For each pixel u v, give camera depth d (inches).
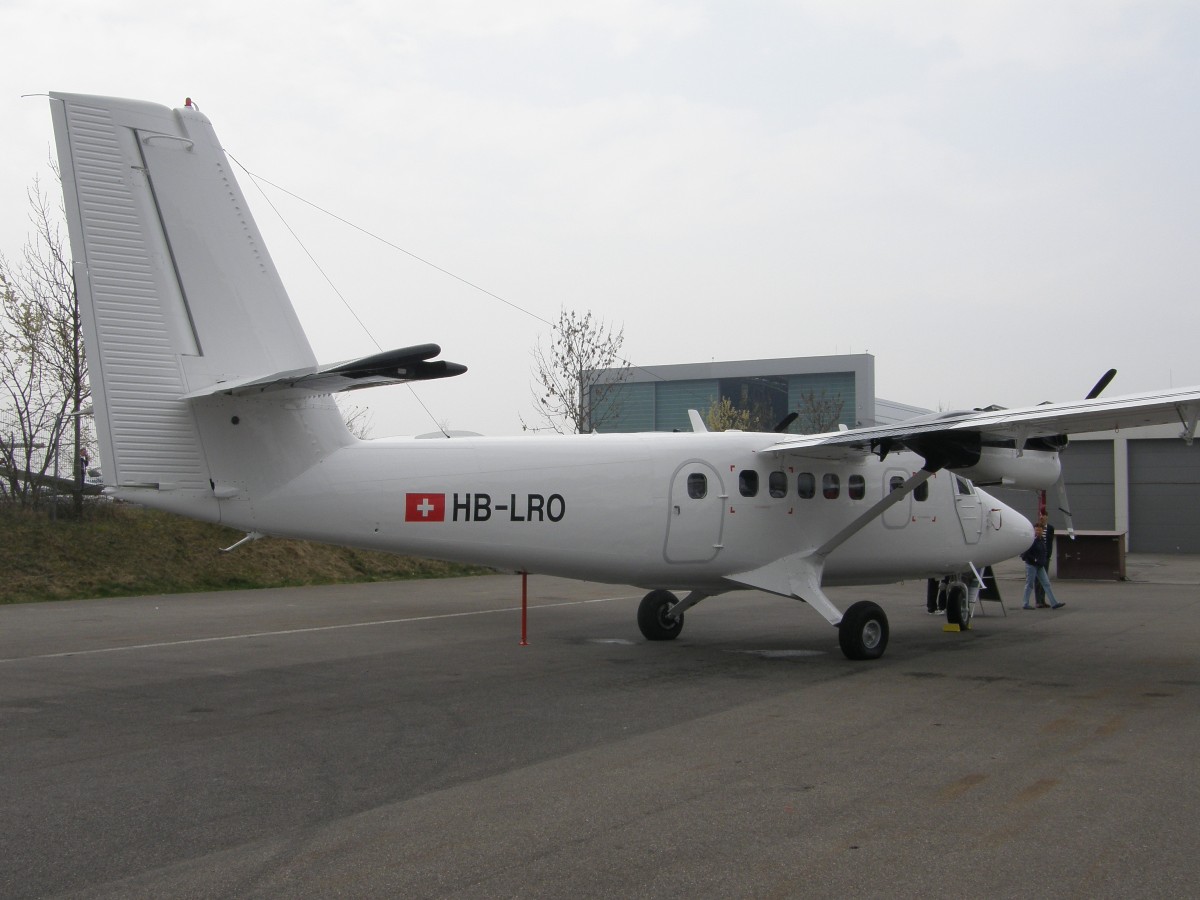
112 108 423.2
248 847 234.5
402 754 322.3
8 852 231.8
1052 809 260.2
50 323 1029.8
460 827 248.4
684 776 294.4
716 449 538.6
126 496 417.4
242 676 473.7
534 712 388.8
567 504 500.7
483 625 683.4
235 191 444.1
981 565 654.5
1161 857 224.7
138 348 421.4
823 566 566.9
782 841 236.5
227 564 995.9
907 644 593.6
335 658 532.1
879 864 221.1
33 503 1022.4
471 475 483.8
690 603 597.9
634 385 2581.2
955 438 509.0
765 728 359.3
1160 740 338.6
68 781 291.4
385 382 402.9
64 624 679.7
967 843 234.4
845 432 553.3
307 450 454.0
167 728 361.4
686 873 216.7
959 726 361.7
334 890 207.9
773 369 2452.0
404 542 472.1
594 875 215.6
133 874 217.6
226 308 438.0
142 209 426.0
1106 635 636.7
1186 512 1542.8
